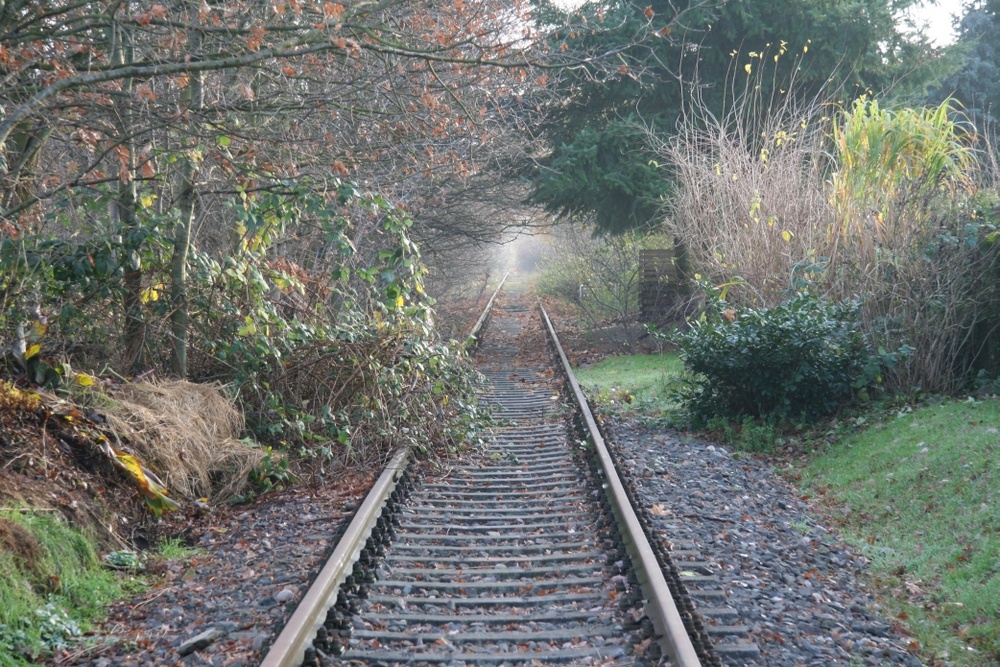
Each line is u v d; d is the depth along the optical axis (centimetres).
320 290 1126
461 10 1019
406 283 1049
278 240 1196
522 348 2345
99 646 540
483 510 816
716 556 676
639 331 2306
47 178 912
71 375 822
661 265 2302
